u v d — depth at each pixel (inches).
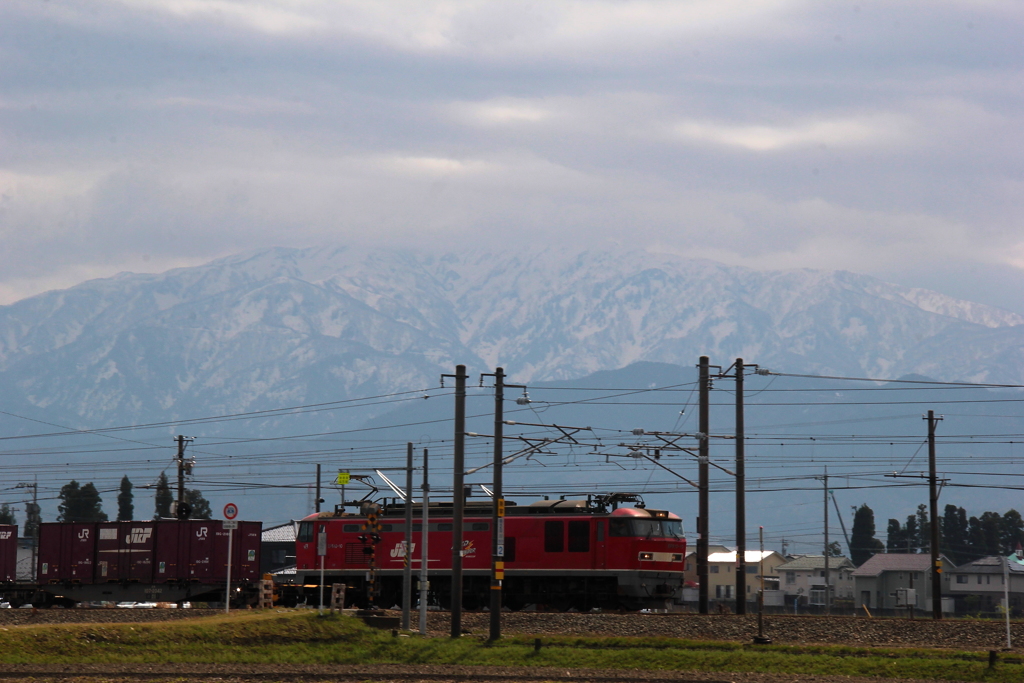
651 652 5797.2
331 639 6235.2
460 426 6451.8
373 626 6825.8
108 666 5428.2
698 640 6122.1
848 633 6259.8
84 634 5871.1
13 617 6958.7
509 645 6131.9
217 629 6131.9
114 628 5974.4
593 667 5620.1
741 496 7185.0
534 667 5605.3
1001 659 5374.0
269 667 5526.6
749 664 5492.1
